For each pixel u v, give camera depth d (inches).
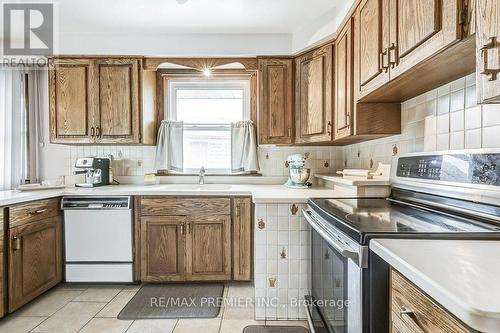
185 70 123.6
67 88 108.5
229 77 124.4
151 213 99.0
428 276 24.4
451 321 23.4
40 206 89.4
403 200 66.2
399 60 52.1
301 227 77.8
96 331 73.6
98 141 109.4
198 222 99.6
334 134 93.5
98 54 106.9
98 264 98.7
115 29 102.7
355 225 42.9
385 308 36.6
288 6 87.7
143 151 123.7
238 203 99.6
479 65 32.4
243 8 88.7
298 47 103.0
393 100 73.9
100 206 97.9
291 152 123.6
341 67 86.2
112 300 89.7
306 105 103.0
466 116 52.4
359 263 37.4
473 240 36.6
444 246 33.6
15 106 117.3
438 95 60.6
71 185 115.8
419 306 28.4
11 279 78.5
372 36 63.6
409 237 37.3
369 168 94.4
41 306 86.0
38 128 120.8
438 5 40.7
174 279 99.8
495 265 27.1
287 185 109.3
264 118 107.9
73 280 98.7
